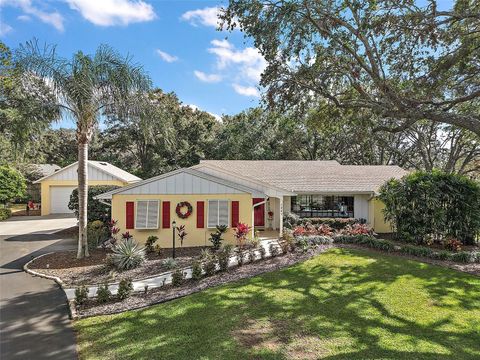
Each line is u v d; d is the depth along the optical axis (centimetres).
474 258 1158
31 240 1636
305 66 1243
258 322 677
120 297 812
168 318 701
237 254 1167
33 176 3453
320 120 1523
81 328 666
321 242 1405
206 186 1419
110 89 1141
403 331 638
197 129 3819
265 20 1134
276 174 2106
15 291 895
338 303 778
